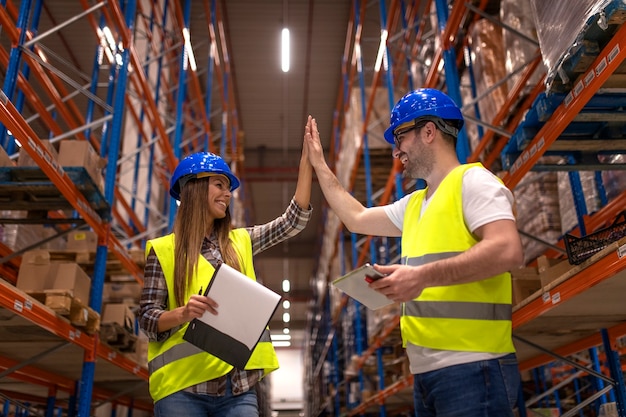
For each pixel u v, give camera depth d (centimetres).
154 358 243
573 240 307
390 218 258
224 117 1230
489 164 505
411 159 223
